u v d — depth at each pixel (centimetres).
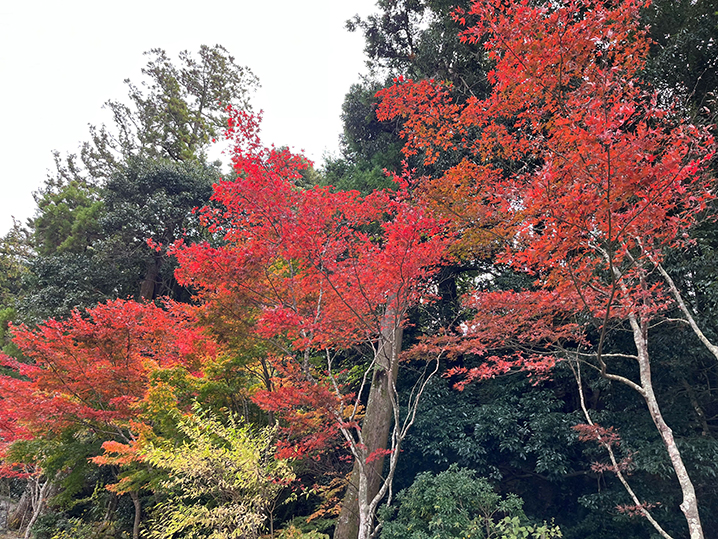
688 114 769
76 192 2245
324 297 672
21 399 818
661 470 731
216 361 841
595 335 910
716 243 800
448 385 1167
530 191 451
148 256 1727
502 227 588
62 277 1675
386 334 733
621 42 539
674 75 859
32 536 1178
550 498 1025
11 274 2794
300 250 577
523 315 635
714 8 866
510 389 983
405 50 1409
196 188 1819
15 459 884
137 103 2216
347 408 734
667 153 381
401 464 1034
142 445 730
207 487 700
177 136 2231
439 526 683
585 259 511
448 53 1186
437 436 957
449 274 1179
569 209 388
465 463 913
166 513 789
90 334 826
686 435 802
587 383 953
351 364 1179
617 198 388
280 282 670
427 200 604
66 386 849
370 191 1234
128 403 819
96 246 1672
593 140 357
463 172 599
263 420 939
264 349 804
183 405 816
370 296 565
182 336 862
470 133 989
